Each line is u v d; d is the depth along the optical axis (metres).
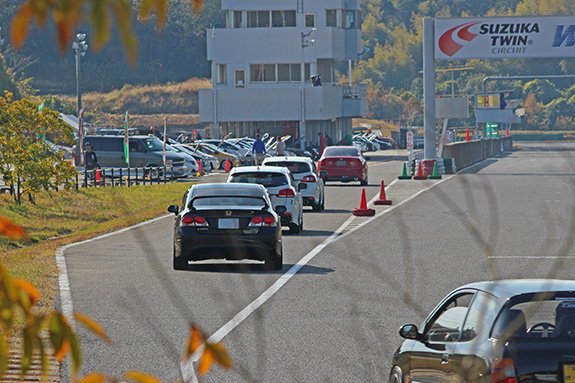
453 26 167.75
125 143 150.00
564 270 53.53
